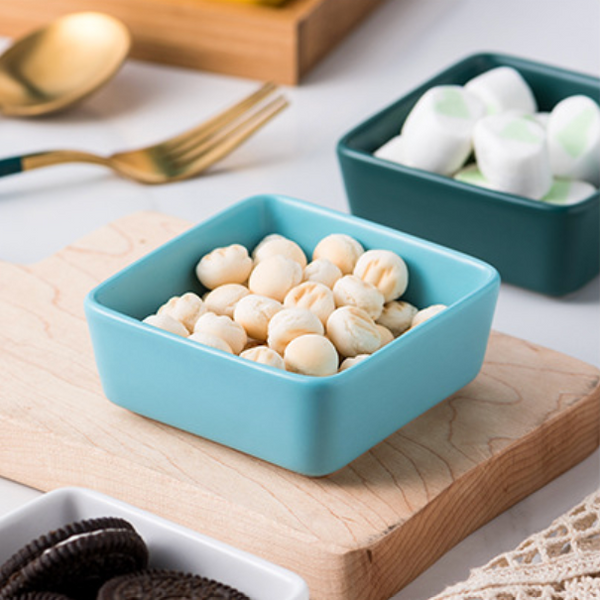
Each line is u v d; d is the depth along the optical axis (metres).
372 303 1.11
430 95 1.41
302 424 0.98
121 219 1.46
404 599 0.99
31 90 1.81
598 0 2.13
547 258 1.30
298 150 1.70
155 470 1.04
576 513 0.97
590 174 1.39
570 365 1.19
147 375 1.05
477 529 1.06
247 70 1.87
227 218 1.21
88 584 0.86
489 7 2.11
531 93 1.55
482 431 1.09
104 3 1.90
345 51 1.96
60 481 1.09
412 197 1.34
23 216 1.56
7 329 1.25
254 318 1.08
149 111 1.80
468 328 1.07
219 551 0.89
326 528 0.97
